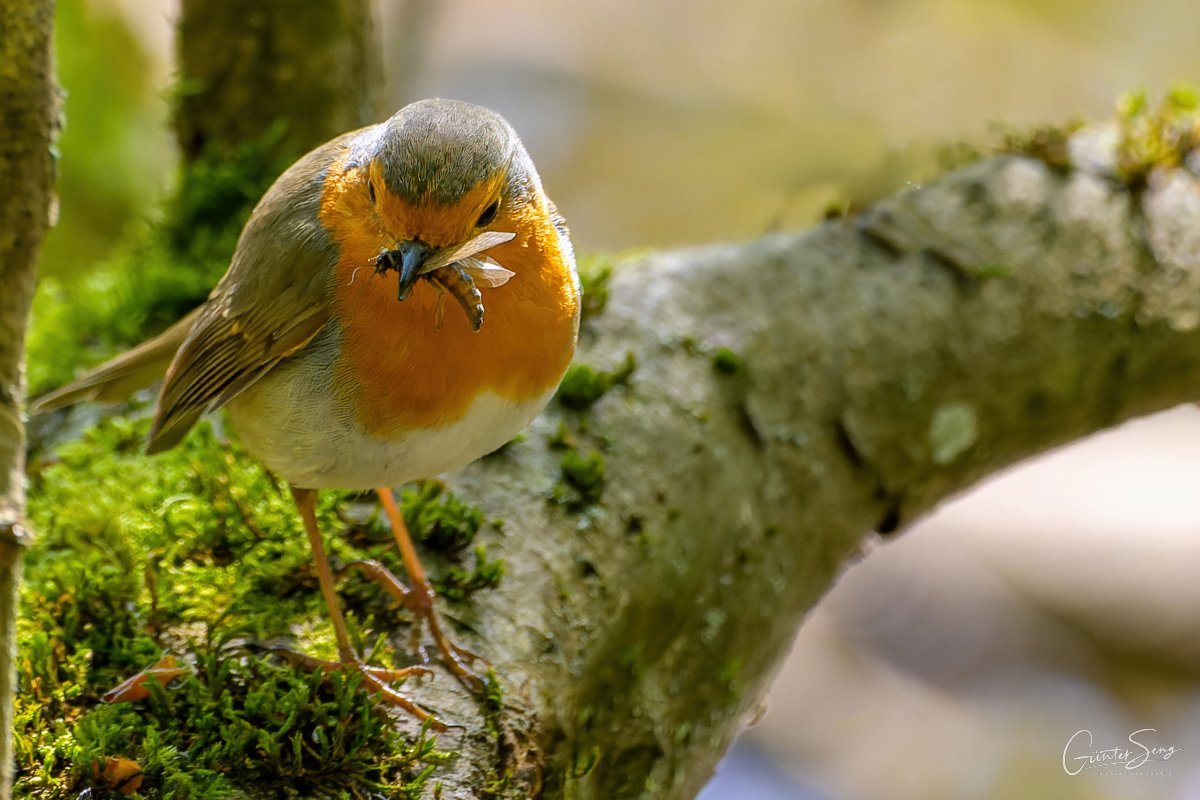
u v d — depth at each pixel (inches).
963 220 350.0
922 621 619.2
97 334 347.9
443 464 208.8
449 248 183.8
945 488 347.6
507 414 204.5
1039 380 345.1
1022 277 342.0
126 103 554.9
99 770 184.5
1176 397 379.2
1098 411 363.3
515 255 193.2
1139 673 601.3
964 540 652.1
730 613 279.0
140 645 213.8
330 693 205.9
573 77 879.1
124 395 265.7
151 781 186.5
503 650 227.5
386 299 193.2
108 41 556.1
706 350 303.1
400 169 180.5
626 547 258.1
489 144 184.4
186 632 221.8
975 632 612.7
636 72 885.8
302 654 211.9
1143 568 626.8
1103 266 353.4
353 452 204.7
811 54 875.4
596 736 239.9
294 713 194.7
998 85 824.3
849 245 342.0
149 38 631.8
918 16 874.1
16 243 147.2
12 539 140.4
